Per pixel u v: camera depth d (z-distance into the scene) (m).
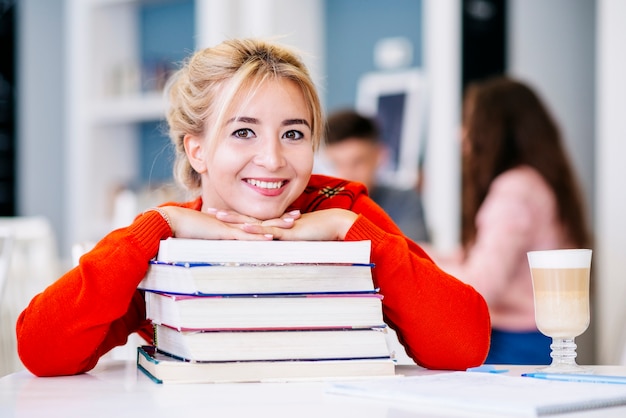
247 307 1.07
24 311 1.23
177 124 1.38
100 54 4.70
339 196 1.44
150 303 1.20
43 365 1.20
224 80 1.29
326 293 1.09
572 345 1.20
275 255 1.08
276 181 1.28
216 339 1.06
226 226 1.24
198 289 1.05
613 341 3.22
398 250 1.25
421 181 3.69
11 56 5.02
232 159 1.27
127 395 0.99
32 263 3.16
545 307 1.18
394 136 3.79
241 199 1.29
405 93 3.79
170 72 4.52
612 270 3.22
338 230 1.26
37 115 5.04
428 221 3.62
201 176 1.42
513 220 2.73
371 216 1.43
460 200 3.55
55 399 0.98
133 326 1.36
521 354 2.79
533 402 0.84
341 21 4.00
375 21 3.90
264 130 1.26
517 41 3.63
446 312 1.25
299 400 0.94
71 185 4.85
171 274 1.12
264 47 1.31
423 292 1.24
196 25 4.57
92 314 1.19
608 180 3.23
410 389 0.94
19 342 1.21
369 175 3.53
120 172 4.79
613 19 3.22
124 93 4.61
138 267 1.20
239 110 1.25
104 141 4.75
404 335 1.29
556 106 3.66
